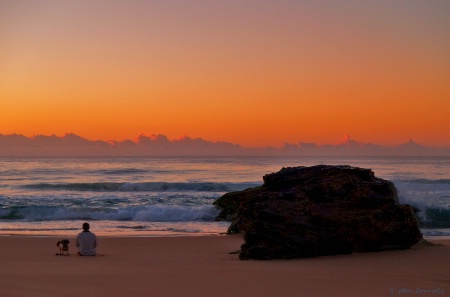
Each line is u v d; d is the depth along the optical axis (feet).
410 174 266.77
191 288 30.60
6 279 32.42
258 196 53.16
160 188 168.76
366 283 33.04
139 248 57.77
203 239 65.77
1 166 357.82
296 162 468.34
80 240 49.08
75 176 247.29
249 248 46.42
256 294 29.22
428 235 77.56
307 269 38.73
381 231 48.73
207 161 525.75
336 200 50.29
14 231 78.69
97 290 29.40
